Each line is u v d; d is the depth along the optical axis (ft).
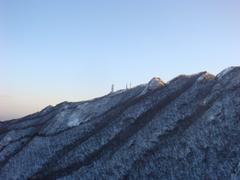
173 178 164.96
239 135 173.06
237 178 146.51
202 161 166.91
